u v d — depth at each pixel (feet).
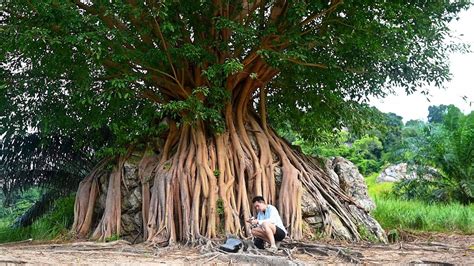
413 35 36.47
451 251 27.76
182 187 33.14
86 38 29.86
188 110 35.17
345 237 34.40
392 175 92.63
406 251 27.58
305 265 21.57
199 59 34.19
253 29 33.17
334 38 33.94
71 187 52.65
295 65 35.94
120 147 37.06
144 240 32.91
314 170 39.37
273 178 35.50
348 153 102.89
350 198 38.63
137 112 42.19
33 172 51.78
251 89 38.78
